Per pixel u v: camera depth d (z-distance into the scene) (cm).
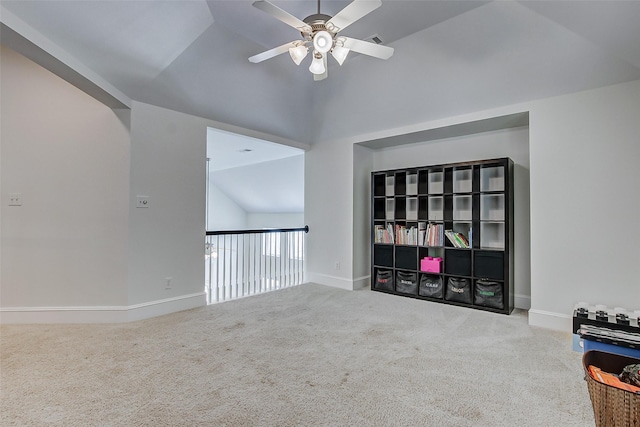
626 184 264
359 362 225
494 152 382
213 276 535
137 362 222
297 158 648
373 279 445
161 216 333
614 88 267
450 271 378
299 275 512
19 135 299
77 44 221
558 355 237
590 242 279
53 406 170
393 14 267
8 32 178
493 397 182
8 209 298
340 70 376
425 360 228
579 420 161
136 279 314
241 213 1027
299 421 160
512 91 307
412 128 392
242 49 320
